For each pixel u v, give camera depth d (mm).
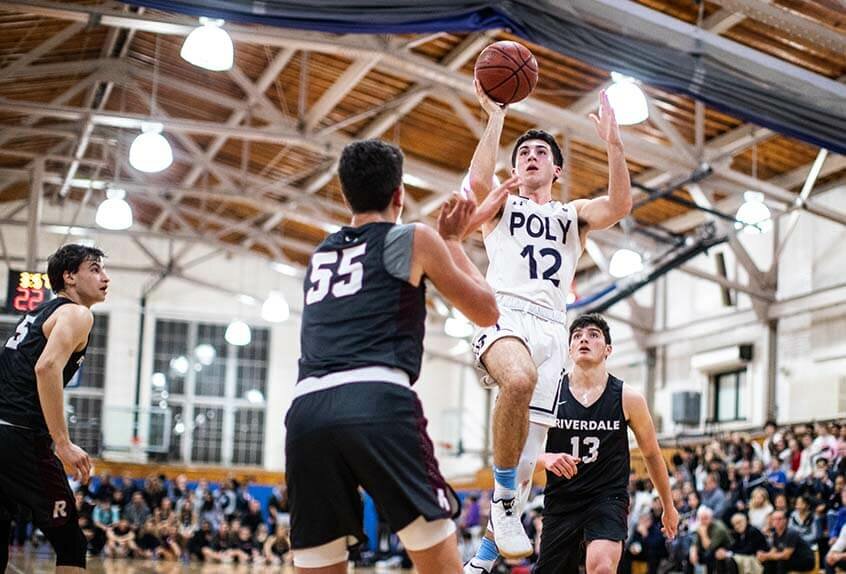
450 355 33781
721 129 18234
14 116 24453
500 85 5543
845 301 18984
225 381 33000
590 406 6523
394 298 3877
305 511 3863
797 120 11734
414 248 3875
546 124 18875
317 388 3838
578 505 6496
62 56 21625
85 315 5836
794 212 19156
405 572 23438
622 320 24641
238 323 26719
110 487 25000
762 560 13930
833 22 14008
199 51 12523
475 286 3920
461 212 4059
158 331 32750
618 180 5742
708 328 22719
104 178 29094
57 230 29109
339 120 22312
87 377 31844
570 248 5742
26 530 25328
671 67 11305
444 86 18359
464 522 25047
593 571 6141
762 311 20891
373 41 16172
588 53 11039
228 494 25453
